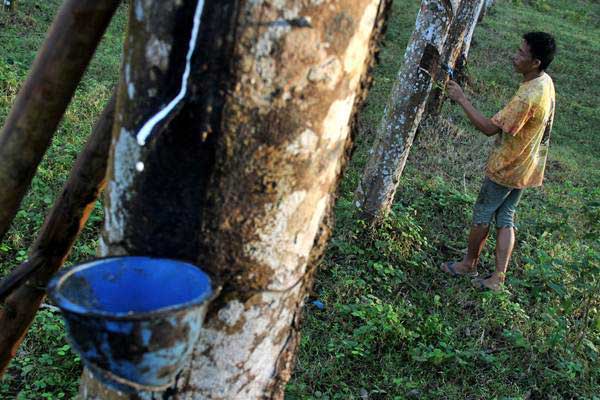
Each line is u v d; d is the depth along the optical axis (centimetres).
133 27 131
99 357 122
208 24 121
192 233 134
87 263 131
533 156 482
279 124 127
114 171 140
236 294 140
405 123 538
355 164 702
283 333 154
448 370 415
